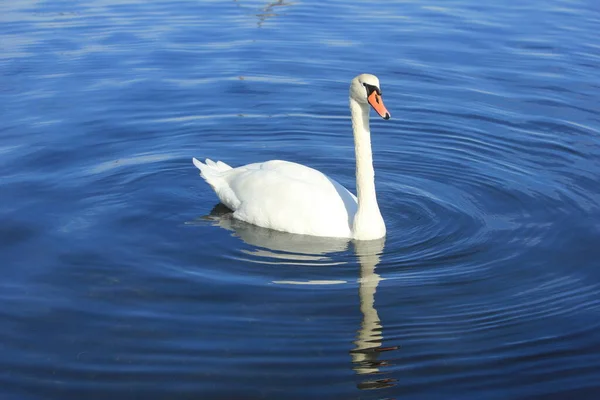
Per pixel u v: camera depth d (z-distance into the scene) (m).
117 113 14.96
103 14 20.55
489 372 8.05
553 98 15.72
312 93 16.00
